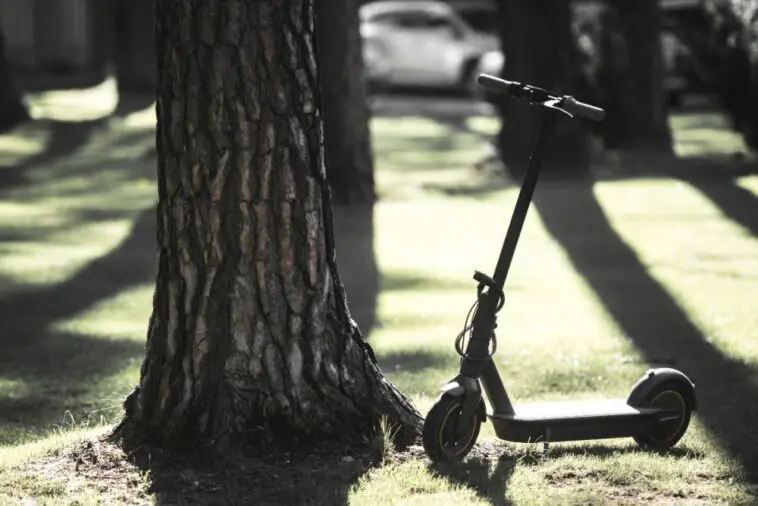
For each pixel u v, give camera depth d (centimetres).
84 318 1599
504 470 838
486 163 2856
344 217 2312
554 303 1600
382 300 1672
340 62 2420
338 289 879
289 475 822
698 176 2603
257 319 852
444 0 5709
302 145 850
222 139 840
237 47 835
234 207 845
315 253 858
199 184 844
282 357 855
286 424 857
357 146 2447
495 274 844
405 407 902
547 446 879
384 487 795
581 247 1977
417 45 5078
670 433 909
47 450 905
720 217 2173
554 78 2720
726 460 877
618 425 887
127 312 1638
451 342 1409
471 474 827
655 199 2355
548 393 1154
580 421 873
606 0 3130
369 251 2020
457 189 2625
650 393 902
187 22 837
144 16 4428
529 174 838
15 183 2878
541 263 1878
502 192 2552
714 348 1321
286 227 850
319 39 2425
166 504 785
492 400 873
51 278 1853
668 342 1358
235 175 842
